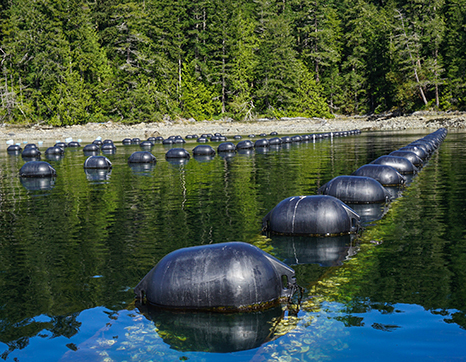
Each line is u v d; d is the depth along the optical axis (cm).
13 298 641
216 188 1603
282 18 9169
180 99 8650
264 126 7956
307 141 4347
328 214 925
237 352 468
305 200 963
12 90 7700
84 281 699
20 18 7762
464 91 7394
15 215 1247
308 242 880
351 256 781
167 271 599
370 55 9319
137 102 8131
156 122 8094
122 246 888
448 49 7875
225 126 8006
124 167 2453
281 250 833
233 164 2428
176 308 584
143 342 498
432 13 8588
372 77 9344
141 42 8138
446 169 1903
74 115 7719
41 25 7556
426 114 7481
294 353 459
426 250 792
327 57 9662
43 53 7525
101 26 9150
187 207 1270
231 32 8562
